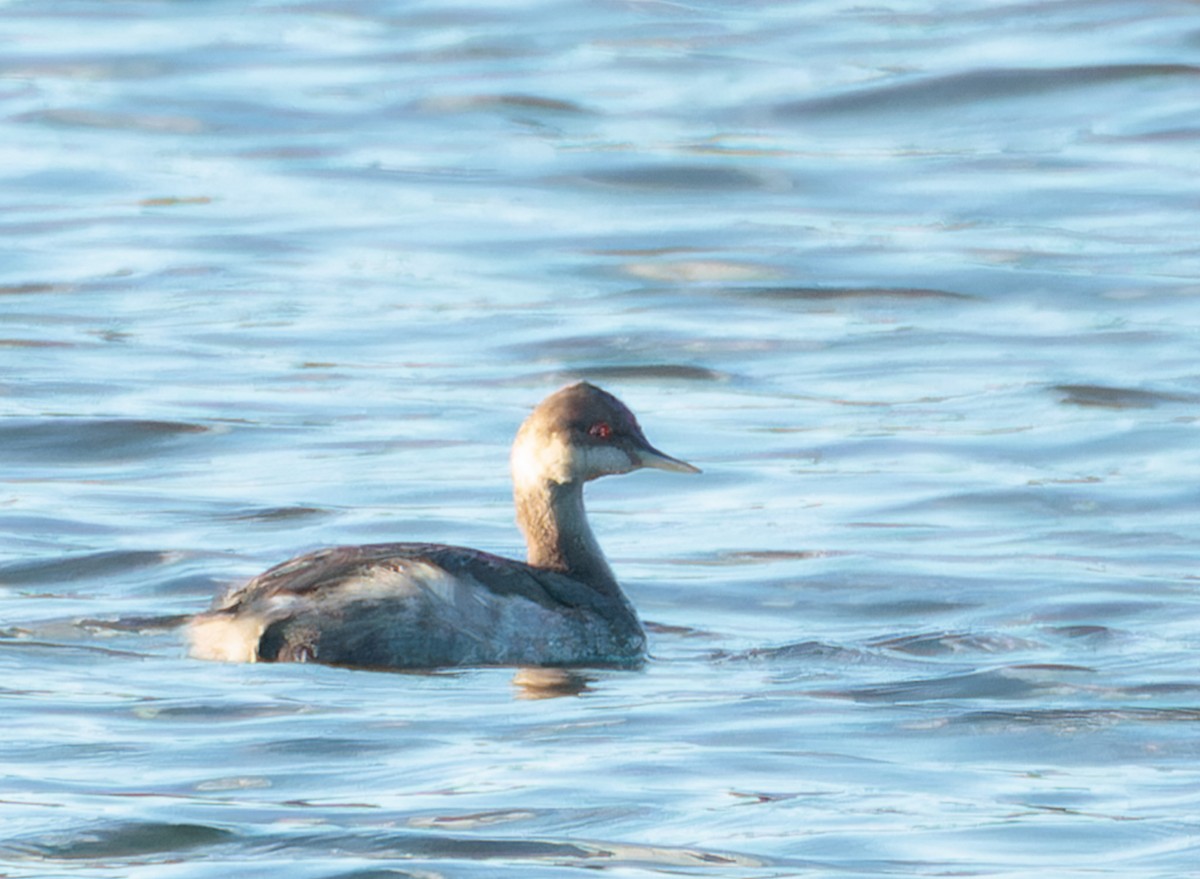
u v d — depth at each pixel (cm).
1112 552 1561
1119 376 2070
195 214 2784
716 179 2947
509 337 2245
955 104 3250
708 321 2317
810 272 2512
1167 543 1583
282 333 2255
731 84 3403
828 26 3772
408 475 1772
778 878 889
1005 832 950
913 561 1537
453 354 2188
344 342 2223
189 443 1869
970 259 2547
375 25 3909
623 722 1139
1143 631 1363
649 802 992
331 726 1123
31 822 959
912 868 904
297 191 2903
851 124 3200
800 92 3325
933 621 1405
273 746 1084
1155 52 3403
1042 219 2727
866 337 2258
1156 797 1006
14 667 1241
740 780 1028
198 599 1429
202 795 1002
